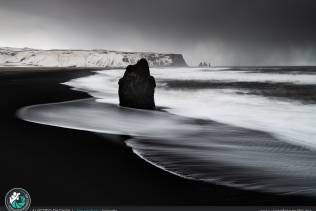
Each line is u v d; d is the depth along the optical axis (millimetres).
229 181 8094
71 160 9156
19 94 27609
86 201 6664
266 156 10719
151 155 10203
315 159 10484
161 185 7633
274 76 78125
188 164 9375
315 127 17016
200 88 45938
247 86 49500
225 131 15156
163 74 94562
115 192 7145
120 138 12453
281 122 18719
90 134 12711
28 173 7973
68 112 18609
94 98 26625
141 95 21547
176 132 14516
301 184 8039
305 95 36594
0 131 12508
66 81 49781
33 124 14078
